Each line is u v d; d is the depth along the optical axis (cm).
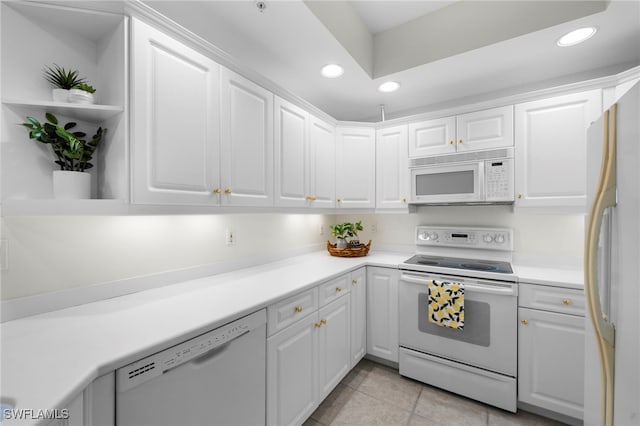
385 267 217
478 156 204
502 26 159
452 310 181
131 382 81
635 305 72
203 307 116
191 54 123
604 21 141
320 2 145
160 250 146
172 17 137
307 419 163
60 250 112
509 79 205
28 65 102
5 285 99
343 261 225
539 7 150
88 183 105
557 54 172
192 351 96
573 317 155
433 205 253
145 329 94
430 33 182
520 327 169
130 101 103
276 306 133
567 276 172
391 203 243
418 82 210
